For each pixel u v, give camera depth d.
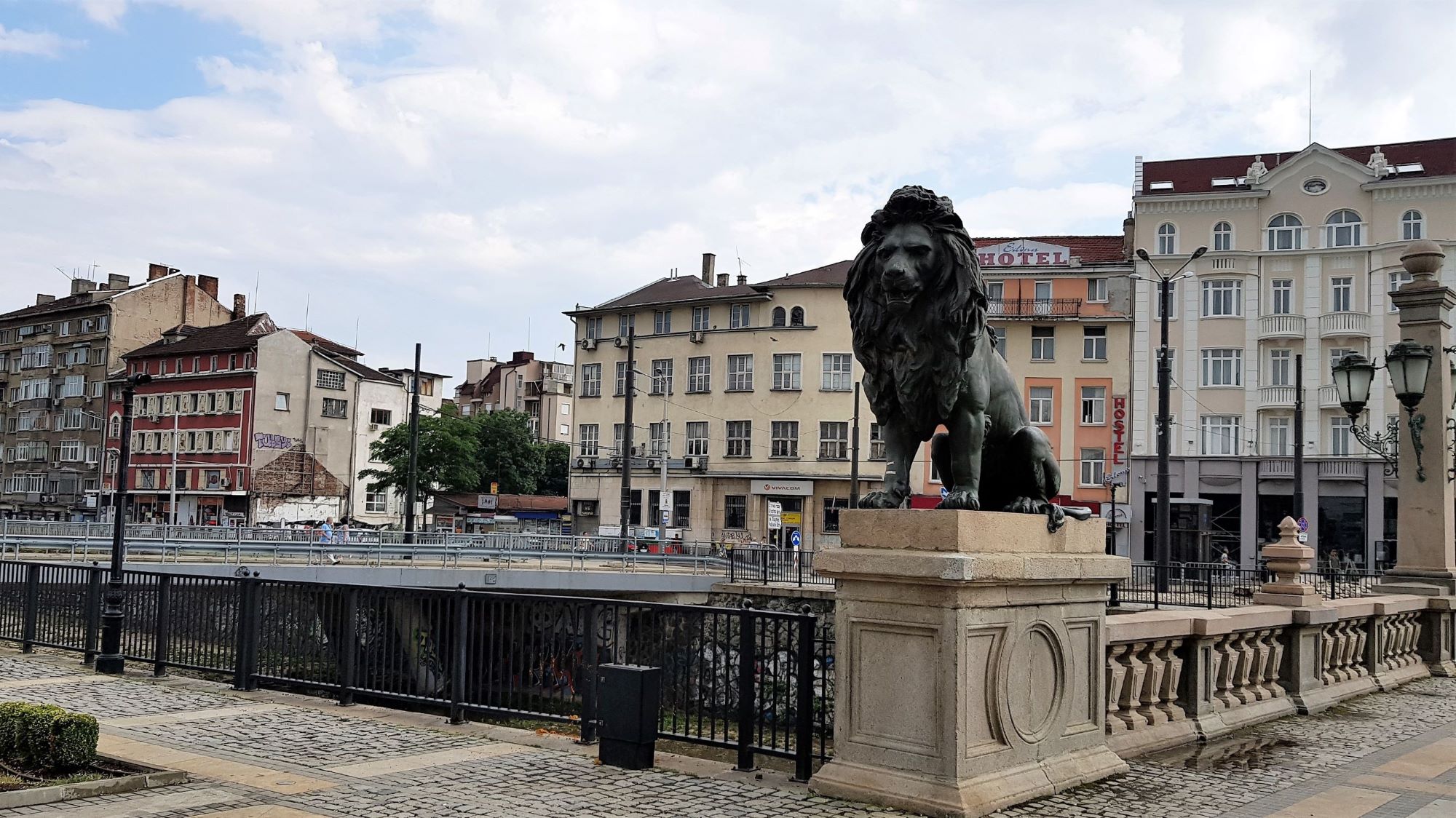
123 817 6.54
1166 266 54.72
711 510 61.84
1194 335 54.06
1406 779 8.00
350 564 33.16
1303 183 53.09
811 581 33.94
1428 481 14.98
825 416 59.88
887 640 7.08
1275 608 11.23
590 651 9.20
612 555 38.22
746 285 62.59
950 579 6.58
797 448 60.25
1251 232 53.75
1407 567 15.20
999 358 7.76
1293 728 10.34
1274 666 11.37
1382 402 50.91
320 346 79.06
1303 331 52.41
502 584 32.97
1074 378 56.09
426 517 72.50
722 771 8.07
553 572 33.59
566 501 79.88
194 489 73.88
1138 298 54.88
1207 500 50.69
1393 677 13.61
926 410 7.10
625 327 67.12
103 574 14.87
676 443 63.91
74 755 7.56
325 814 6.68
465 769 8.05
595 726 9.10
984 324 7.10
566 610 9.48
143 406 77.50
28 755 7.58
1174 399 54.12
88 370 80.81
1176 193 55.03
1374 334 51.50
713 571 37.22
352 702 10.98
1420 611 14.75
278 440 73.25
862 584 7.20
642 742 8.09
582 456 67.00
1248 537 52.03
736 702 8.38
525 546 40.56
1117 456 54.50
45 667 13.70
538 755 8.59
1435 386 14.91
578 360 68.62
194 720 10.03
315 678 11.39
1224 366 53.69
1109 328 55.88
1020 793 6.96
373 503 78.81
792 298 61.09
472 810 6.82
